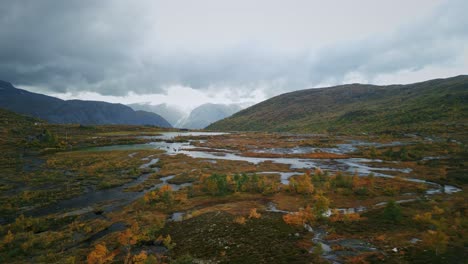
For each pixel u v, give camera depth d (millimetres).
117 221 51125
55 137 149125
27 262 35500
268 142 177875
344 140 174000
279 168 100438
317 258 30469
